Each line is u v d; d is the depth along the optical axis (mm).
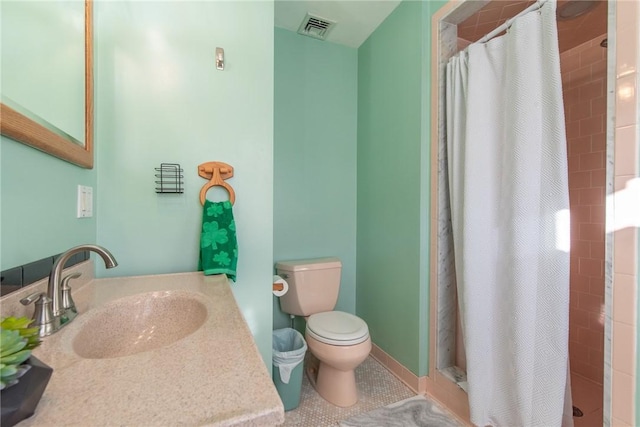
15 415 335
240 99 1340
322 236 2184
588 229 1769
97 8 1132
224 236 1235
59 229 850
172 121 1239
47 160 782
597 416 1444
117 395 408
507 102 1216
